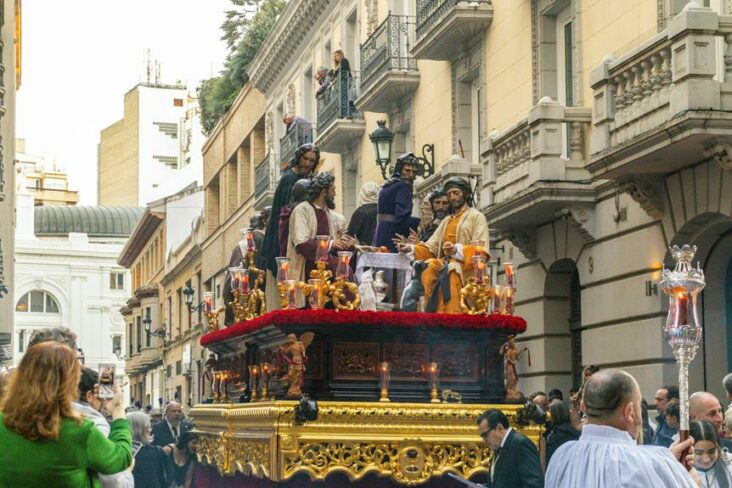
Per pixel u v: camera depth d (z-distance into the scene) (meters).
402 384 9.69
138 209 104.62
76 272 101.06
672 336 6.10
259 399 10.38
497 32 23.23
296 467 9.17
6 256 35.59
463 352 9.86
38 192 122.31
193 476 13.98
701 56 14.80
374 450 9.34
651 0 17.31
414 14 29.20
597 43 19.12
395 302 10.91
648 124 15.99
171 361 64.62
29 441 6.02
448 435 9.48
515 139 20.17
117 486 7.26
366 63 30.70
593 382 5.81
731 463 8.22
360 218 12.15
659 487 5.49
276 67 42.50
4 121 34.72
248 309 11.15
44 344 6.14
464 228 10.55
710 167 15.95
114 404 6.73
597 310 19.12
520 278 22.11
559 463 5.79
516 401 9.80
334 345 9.56
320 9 37.12
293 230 10.41
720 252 16.78
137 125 102.62
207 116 57.66
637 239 17.83
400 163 11.70
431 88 27.41
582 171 19.08
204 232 55.03
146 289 71.50
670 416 10.75
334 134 33.44
